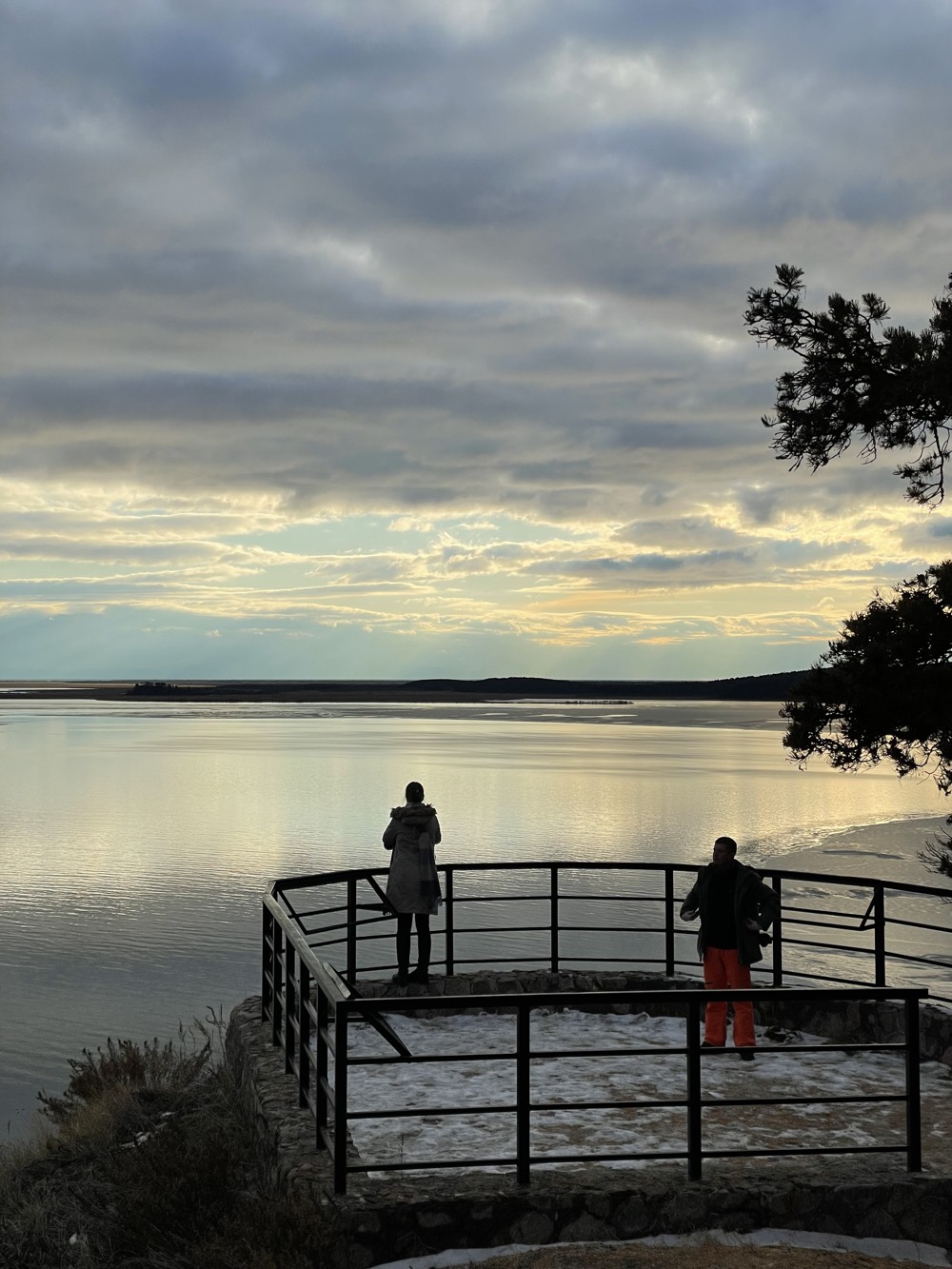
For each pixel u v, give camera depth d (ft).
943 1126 26.32
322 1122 23.34
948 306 43.09
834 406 46.01
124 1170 26.50
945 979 69.26
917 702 43.57
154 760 311.47
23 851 129.49
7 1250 25.17
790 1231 21.36
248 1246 20.11
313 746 390.83
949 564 44.91
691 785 224.94
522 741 443.73
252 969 74.08
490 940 81.25
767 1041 34.01
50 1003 65.62
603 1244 20.83
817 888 103.19
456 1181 21.77
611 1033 35.27
